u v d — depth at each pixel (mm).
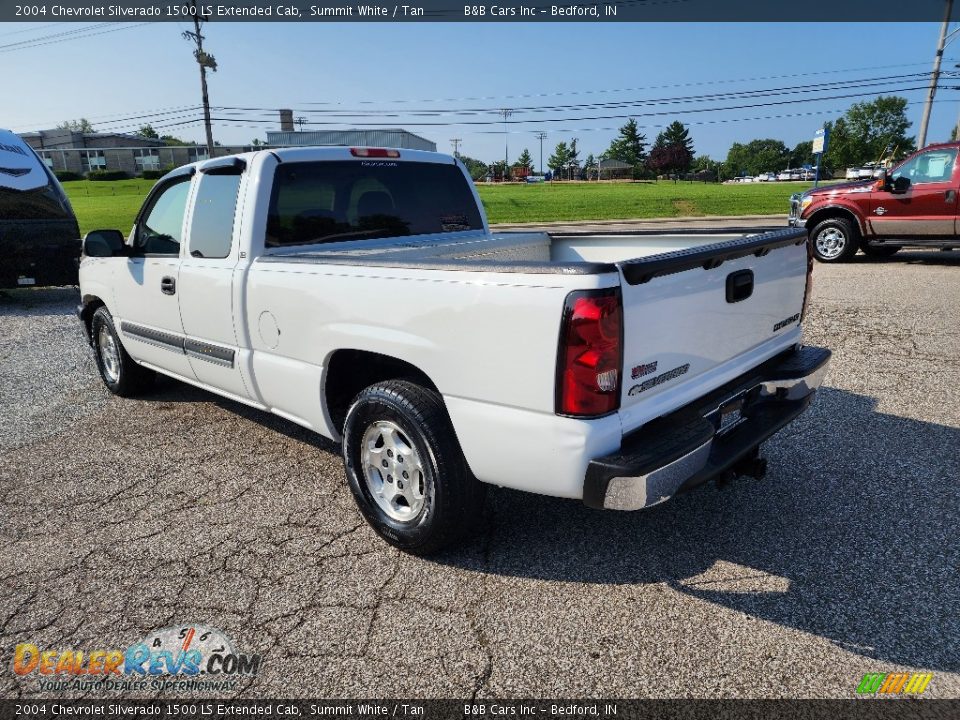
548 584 2859
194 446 4520
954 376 5312
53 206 10477
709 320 2783
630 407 2484
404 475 3049
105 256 4477
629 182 113000
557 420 2408
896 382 5227
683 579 2855
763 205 40062
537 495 3648
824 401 4859
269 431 4758
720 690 2252
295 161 3783
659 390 2605
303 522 3467
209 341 4066
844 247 11625
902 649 2406
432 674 2377
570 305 2297
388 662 2443
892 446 4074
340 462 4199
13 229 10102
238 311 3693
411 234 4402
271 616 2725
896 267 11031
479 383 2600
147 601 2852
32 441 4719
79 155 100625
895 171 11094
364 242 4090
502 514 3451
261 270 3521
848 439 4191
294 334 3381
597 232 4555
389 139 61906
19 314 10047
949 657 2363
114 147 108938
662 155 130500
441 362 2715
